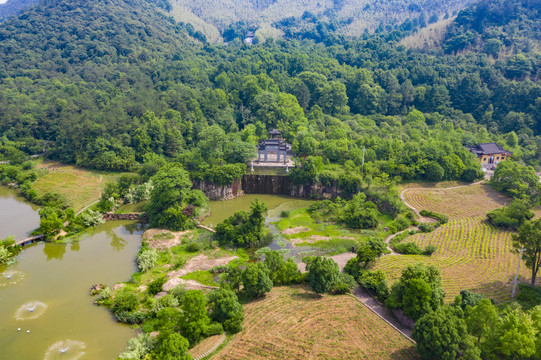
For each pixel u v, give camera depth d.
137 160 164.38
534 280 76.12
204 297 69.69
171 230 108.50
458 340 53.28
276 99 194.38
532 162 155.62
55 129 184.50
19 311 71.56
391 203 117.38
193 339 61.38
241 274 74.38
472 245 95.56
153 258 89.31
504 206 117.88
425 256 91.50
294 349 59.78
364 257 82.88
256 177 146.62
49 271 87.19
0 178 153.25
